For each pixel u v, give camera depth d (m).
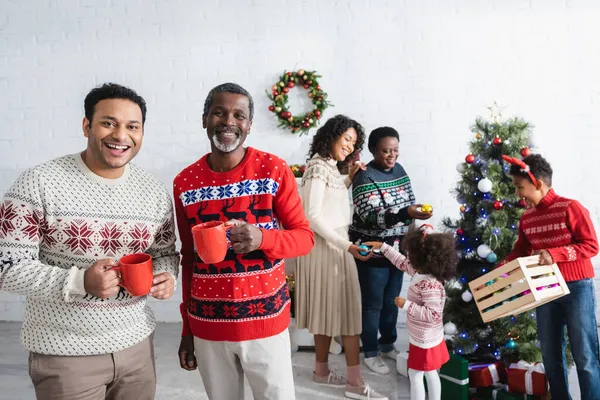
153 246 1.29
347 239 2.29
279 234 1.25
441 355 1.98
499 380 2.22
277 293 1.31
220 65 3.26
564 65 3.07
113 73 3.30
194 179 1.34
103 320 1.12
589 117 3.08
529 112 3.11
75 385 1.11
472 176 2.30
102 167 1.14
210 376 1.33
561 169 3.12
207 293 1.28
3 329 3.21
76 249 1.11
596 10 3.04
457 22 3.12
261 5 3.22
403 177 2.54
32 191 1.06
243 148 1.36
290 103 3.27
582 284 1.88
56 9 3.29
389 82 3.19
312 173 2.18
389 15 3.16
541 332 2.00
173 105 3.29
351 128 2.19
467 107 3.15
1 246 1.05
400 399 2.25
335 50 3.20
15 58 3.32
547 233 1.94
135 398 1.25
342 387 2.37
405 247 2.07
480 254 2.19
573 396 2.20
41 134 3.34
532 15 3.08
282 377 1.31
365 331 2.52
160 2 3.25
